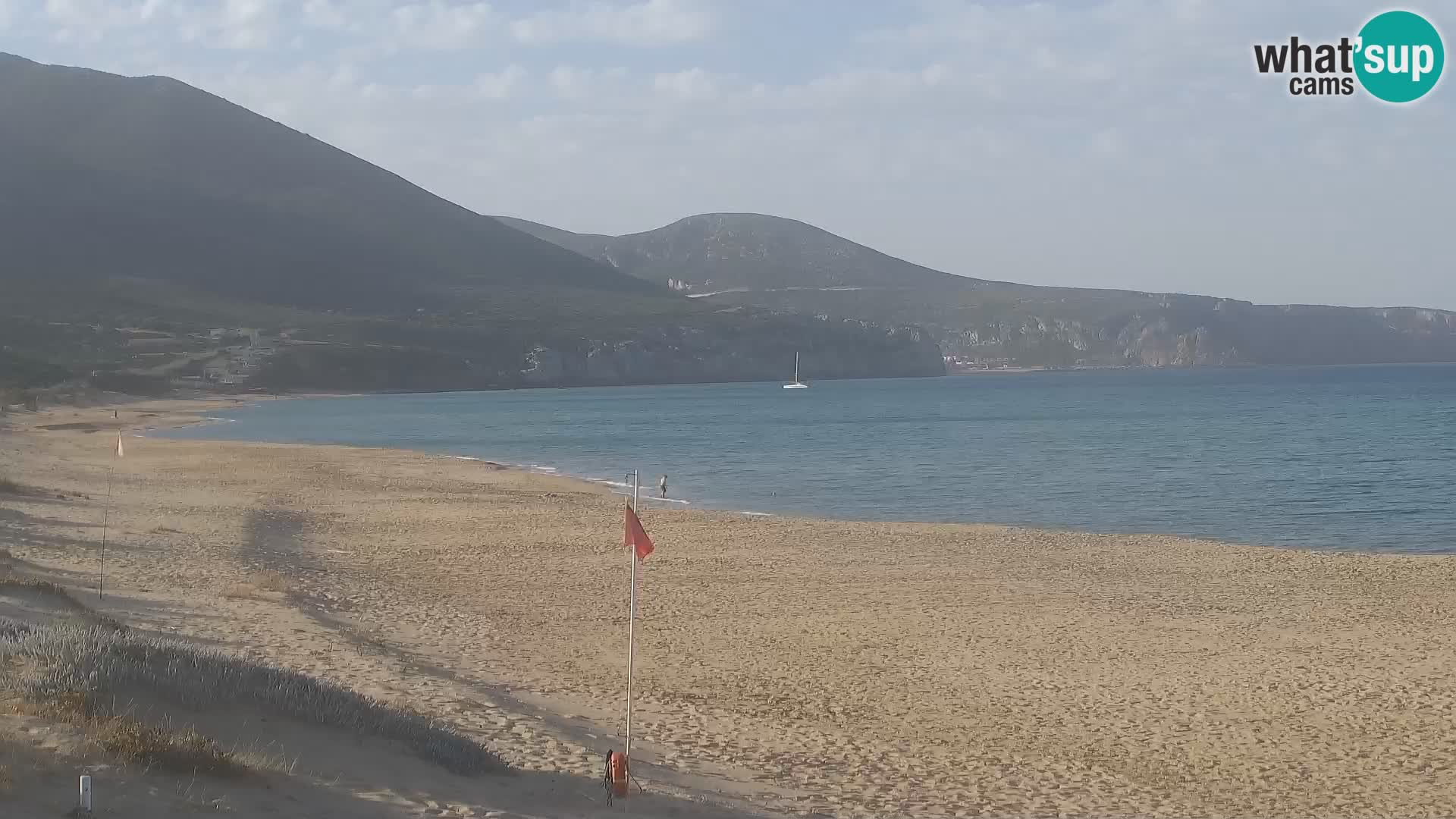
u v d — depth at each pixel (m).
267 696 10.69
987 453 68.06
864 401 162.88
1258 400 144.75
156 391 157.75
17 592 16.25
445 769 10.23
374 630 19.84
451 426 104.88
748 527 34.62
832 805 11.13
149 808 7.49
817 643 19.50
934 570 26.86
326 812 8.36
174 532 30.45
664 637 19.97
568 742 12.52
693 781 11.47
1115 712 15.39
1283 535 35.09
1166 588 24.64
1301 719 15.02
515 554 29.48
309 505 39.72
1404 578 25.59
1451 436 76.69
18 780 7.29
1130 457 64.12
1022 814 11.20
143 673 10.07
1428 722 14.77
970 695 16.27
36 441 70.38
